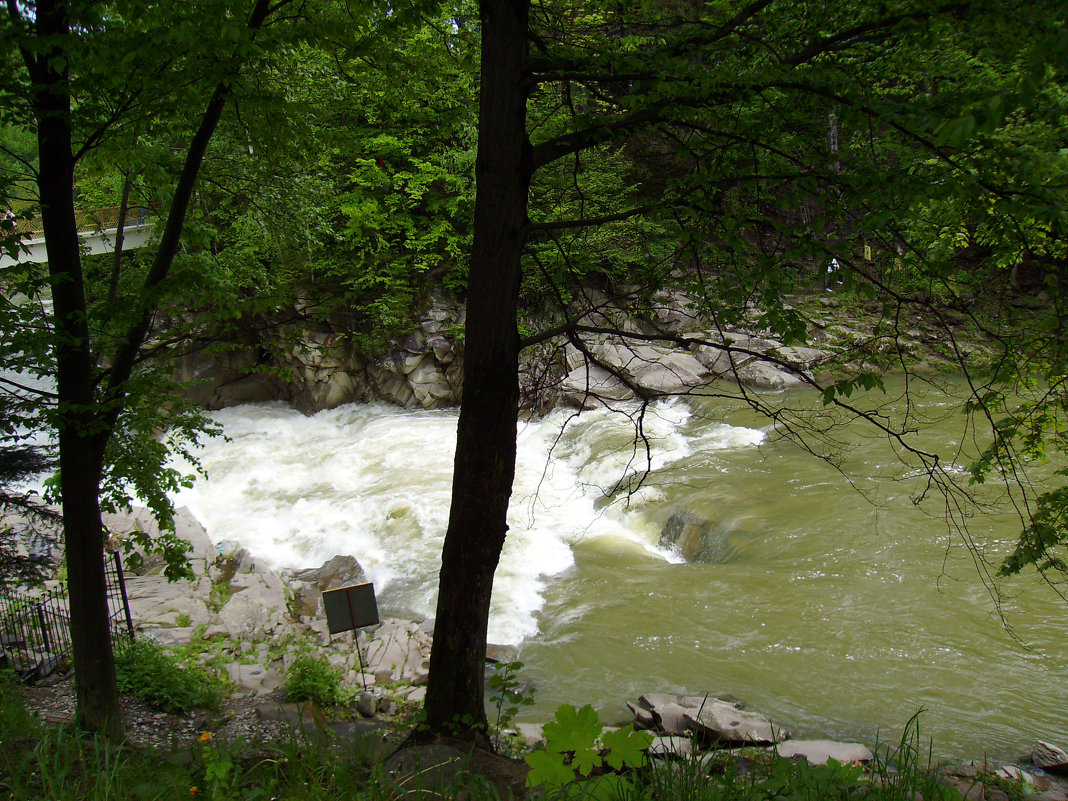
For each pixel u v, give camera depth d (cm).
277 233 1246
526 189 695
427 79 944
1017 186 548
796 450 1916
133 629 1272
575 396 2395
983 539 1412
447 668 686
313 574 1616
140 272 1060
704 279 750
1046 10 469
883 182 584
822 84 604
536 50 796
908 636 1182
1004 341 679
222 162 1138
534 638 1320
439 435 2481
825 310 2494
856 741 962
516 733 927
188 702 1018
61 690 1023
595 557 1605
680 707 1005
